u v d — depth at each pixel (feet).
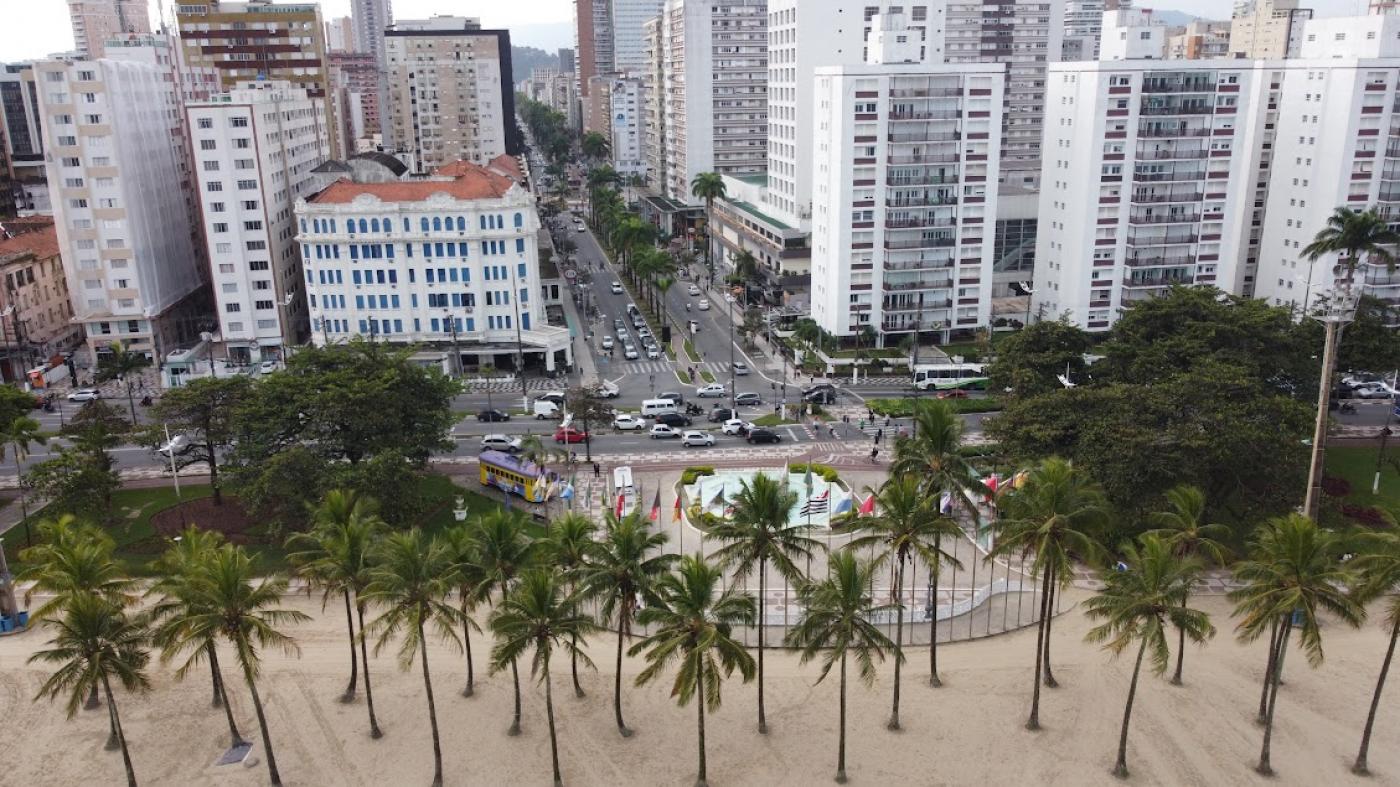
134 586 202.80
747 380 462.19
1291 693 217.97
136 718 214.48
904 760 198.49
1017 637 241.96
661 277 581.12
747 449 372.58
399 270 467.93
